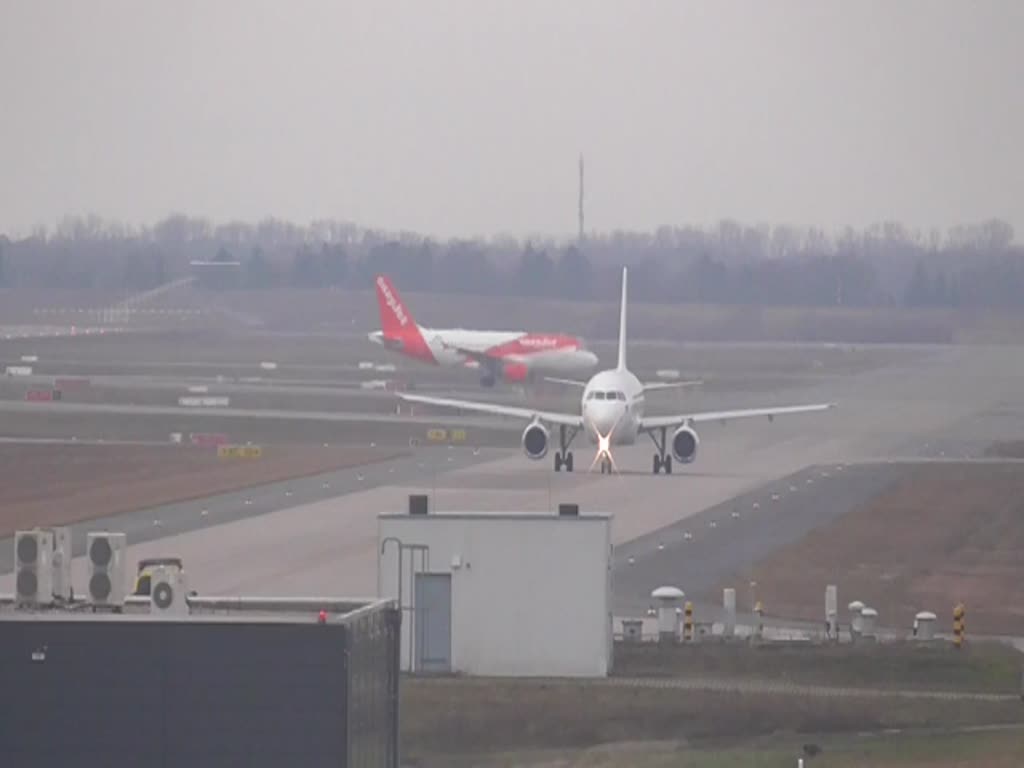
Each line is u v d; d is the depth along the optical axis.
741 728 182.62
